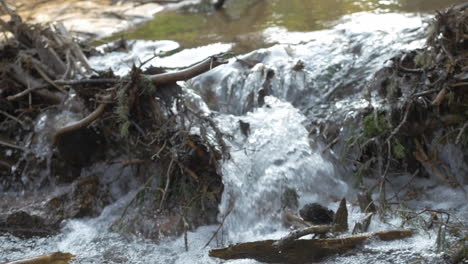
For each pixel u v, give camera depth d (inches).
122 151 224.7
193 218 206.1
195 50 280.8
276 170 211.8
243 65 251.3
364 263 176.9
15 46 260.5
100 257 194.9
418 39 247.3
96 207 217.3
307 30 285.3
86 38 322.3
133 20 345.7
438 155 213.0
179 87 211.8
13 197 225.1
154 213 208.7
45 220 211.5
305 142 219.5
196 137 207.0
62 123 230.2
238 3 351.9
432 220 183.9
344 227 189.9
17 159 232.2
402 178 215.0
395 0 312.8
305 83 241.1
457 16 209.8
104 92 215.0
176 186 211.5
